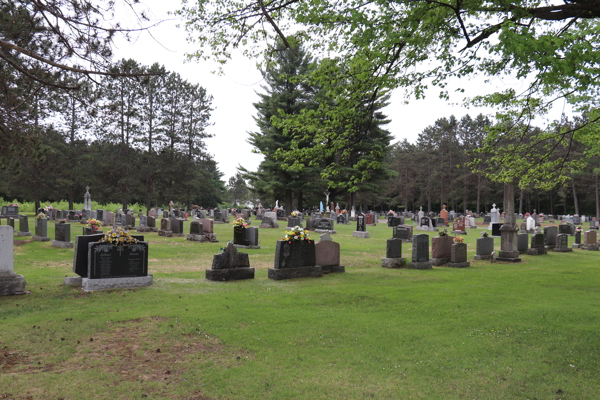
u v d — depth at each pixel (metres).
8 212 38.91
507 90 12.11
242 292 11.03
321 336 7.46
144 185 60.38
